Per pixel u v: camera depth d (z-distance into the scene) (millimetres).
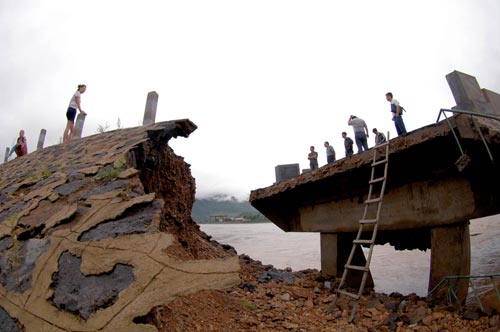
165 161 6023
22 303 2582
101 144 6164
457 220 5035
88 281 2467
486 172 4703
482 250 13734
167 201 6020
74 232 3021
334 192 7484
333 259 7797
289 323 4449
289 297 5797
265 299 5707
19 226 3600
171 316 3482
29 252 3080
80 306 2285
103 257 2578
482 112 4379
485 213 4715
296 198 8750
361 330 4266
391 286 9148
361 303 5297
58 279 2613
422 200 5598
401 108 7918
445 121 4371
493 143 3865
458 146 4414
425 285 8977
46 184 4684
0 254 3285
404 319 4508
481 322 4125
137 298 2158
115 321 2078
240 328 4055
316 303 5566
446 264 5270
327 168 6703
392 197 6188
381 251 18531
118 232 2777
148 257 2416
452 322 4254
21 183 5242
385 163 5332
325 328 4332
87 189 3934
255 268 8555
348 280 7668
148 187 5328
